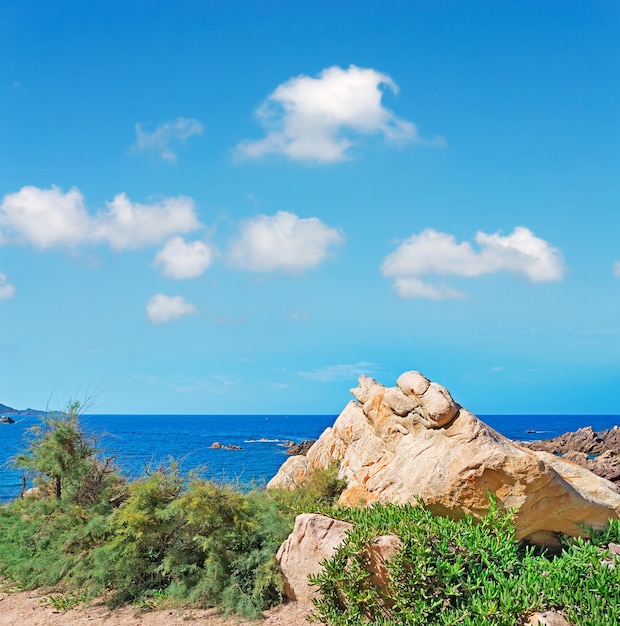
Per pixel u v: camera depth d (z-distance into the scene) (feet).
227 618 30.63
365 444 44.86
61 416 45.44
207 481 36.01
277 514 36.37
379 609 28.45
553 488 31.58
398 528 29.45
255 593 31.68
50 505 41.81
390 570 27.96
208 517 33.76
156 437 263.08
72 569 35.27
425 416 37.09
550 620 23.43
